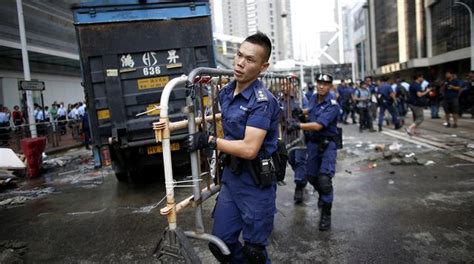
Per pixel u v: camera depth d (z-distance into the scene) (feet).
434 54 145.48
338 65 168.25
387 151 29.35
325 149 14.73
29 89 41.70
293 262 11.82
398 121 45.14
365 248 12.55
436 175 21.63
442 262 11.39
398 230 13.93
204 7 22.13
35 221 17.80
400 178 21.42
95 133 21.62
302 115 16.11
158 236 14.74
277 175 8.40
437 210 15.85
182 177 18.54
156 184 24.02
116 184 25.11
